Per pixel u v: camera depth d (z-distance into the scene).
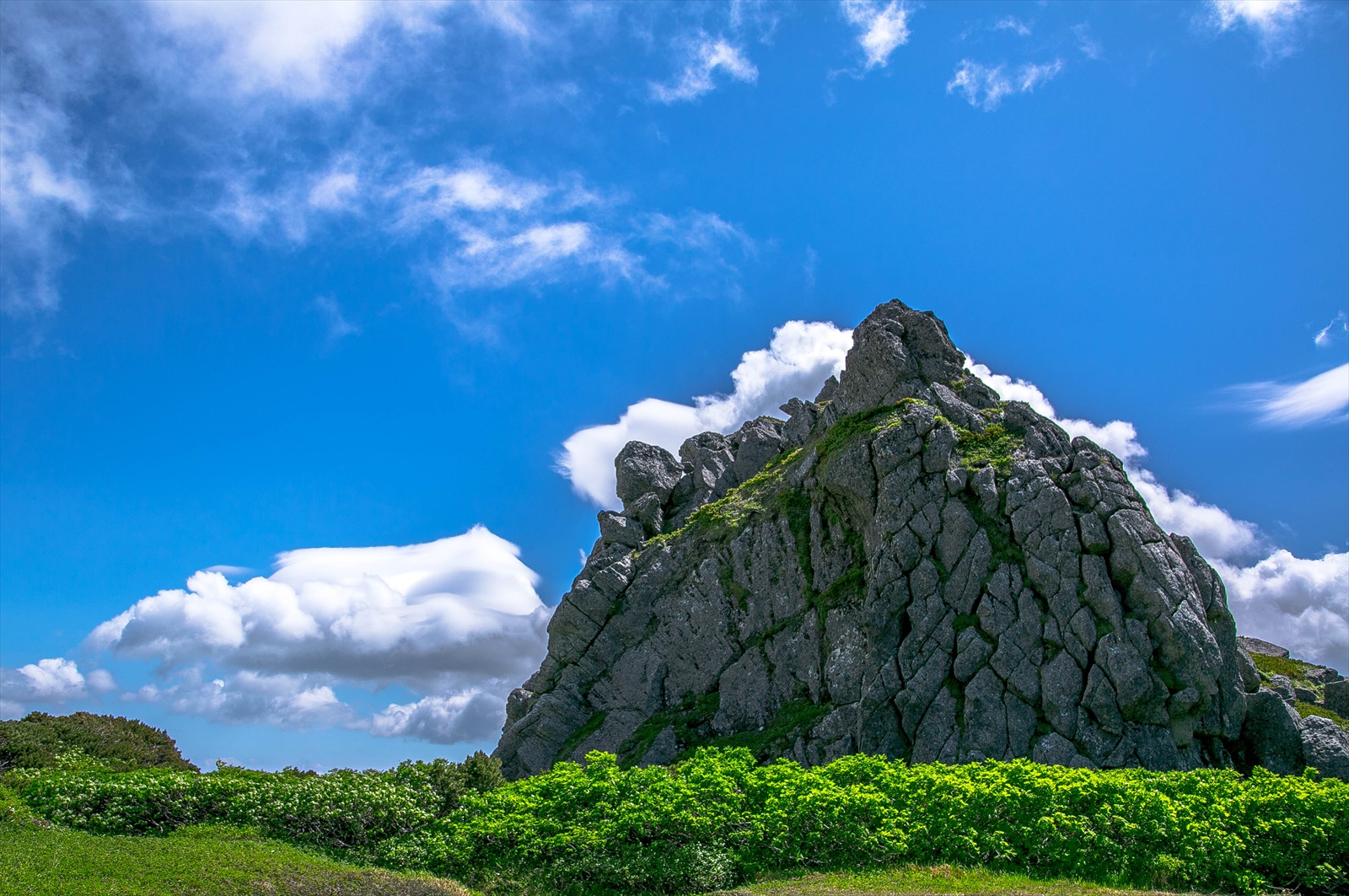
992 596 41.47
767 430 68.44
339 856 28.55
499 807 30.27
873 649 42.66
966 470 45.09
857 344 57.31
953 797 27.78
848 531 50.47
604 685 55.69
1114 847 26.09
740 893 24.92
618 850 27.33
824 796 27.83
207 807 30.53
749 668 51.00
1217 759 38.53
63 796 29.88
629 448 68.00
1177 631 38.88
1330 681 53.53
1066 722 38.31
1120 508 41.78
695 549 57.62
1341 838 26.05
